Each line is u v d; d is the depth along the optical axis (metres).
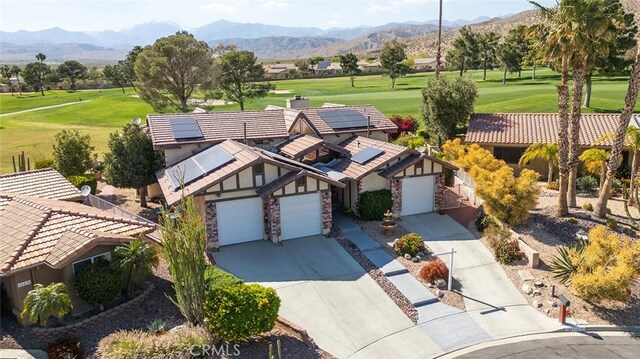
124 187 32.22
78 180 33.56
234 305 16.44
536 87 78.94
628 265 19.41
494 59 110.12
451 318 19.27
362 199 28.39
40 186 27.20
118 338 16.11
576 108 26.36
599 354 17.02
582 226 26.05
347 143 33.84
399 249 24.22
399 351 17.22
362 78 137.88
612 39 24.81
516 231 26.31
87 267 18.38
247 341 17.11
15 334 17.11
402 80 120.75
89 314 18.42
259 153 26.16
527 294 20.91
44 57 188.88
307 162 32.09
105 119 78.88
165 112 65.31
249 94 74.50
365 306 19.98
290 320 18.95
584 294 19.73
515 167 38.75
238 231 25.83
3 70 150.25
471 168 31.62
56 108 95.75
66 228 19.28
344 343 17.66
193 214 17.30
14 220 20.12
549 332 18.42
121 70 146.00
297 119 33.97
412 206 29.78
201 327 16.81
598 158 30.86
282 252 24.77
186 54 61.03
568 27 24.11
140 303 19.36
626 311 19.59
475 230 27.33
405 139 43.19
